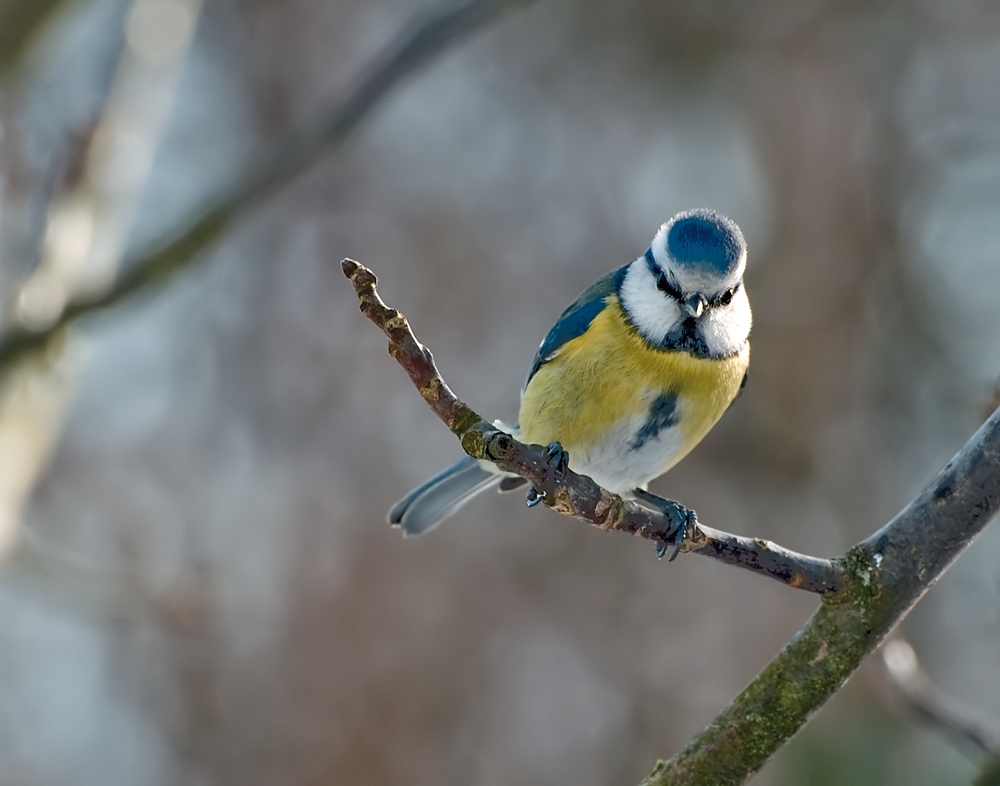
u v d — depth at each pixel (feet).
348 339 47.39
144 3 29.19
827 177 48.08
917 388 46.80
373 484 44.73
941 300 47.70
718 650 42.78
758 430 46.19
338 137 24.31
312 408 46.52
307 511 44.06
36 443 26.25
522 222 50.08
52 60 31.76
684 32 50.47
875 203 48.42
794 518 44.98
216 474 45.80
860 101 48.96
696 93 50.78
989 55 49.85
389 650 41.73
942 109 49.85
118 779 40.16
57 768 40.09
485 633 42.75
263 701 41.01
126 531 43.78
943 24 49.78
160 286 24.39
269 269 48.49
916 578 13.52
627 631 43.37
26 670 41.55
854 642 13.53
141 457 45.42
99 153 26.81
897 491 45.68
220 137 50.78
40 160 31.60
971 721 18.17
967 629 41.47
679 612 43.55
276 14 51.47
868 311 47.42
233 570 43.39
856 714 32.37
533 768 41.47
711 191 51.01
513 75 52.26
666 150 51.70
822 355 46.57
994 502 13.38
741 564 13.78
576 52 51.67
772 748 13.56
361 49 51.39
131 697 41.63
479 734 41.42
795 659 13.65
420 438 45.80
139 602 27.32
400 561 43.06
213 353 47.73
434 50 24.36
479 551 43.75
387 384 46.65
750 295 47.93
